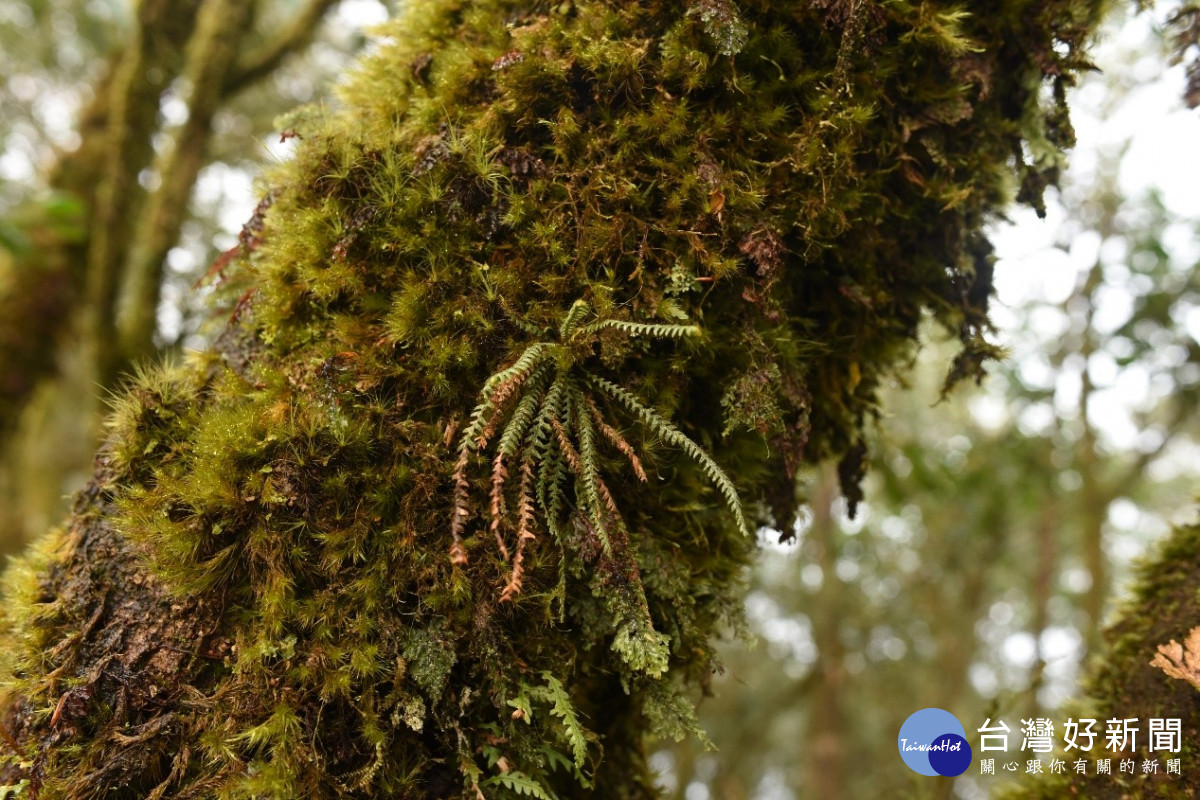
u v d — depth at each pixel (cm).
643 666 66
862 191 71
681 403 70
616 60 69
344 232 69
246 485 67
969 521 280
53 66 246
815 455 79
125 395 70
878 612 374
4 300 179
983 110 74
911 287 77
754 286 69
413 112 70
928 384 228
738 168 70
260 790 65
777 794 470
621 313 68
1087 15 73
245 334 71
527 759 68
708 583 72
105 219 165
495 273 68
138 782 66
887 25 71
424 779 67
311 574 67
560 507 67
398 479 67
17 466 230
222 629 67
